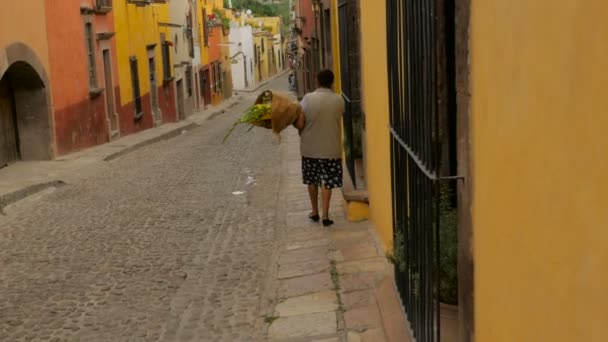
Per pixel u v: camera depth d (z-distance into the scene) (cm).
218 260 746
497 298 290
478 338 324
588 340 200
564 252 214
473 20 309
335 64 1073
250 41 6788
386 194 661
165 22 3222
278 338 523
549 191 224
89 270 736
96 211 1069
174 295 642
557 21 213
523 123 246
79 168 1612
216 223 931
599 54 185
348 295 587
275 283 646
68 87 1897
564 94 209
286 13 9844
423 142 380
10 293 669
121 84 2450
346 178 945
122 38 2481
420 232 397
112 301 634
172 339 542
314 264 684
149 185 1309
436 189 346
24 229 962
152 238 866
